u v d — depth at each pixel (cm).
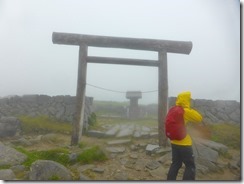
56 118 961
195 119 407
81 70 754
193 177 406
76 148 674
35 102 991
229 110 844
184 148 408
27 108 985
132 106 1545
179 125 406
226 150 652
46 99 992
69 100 978
